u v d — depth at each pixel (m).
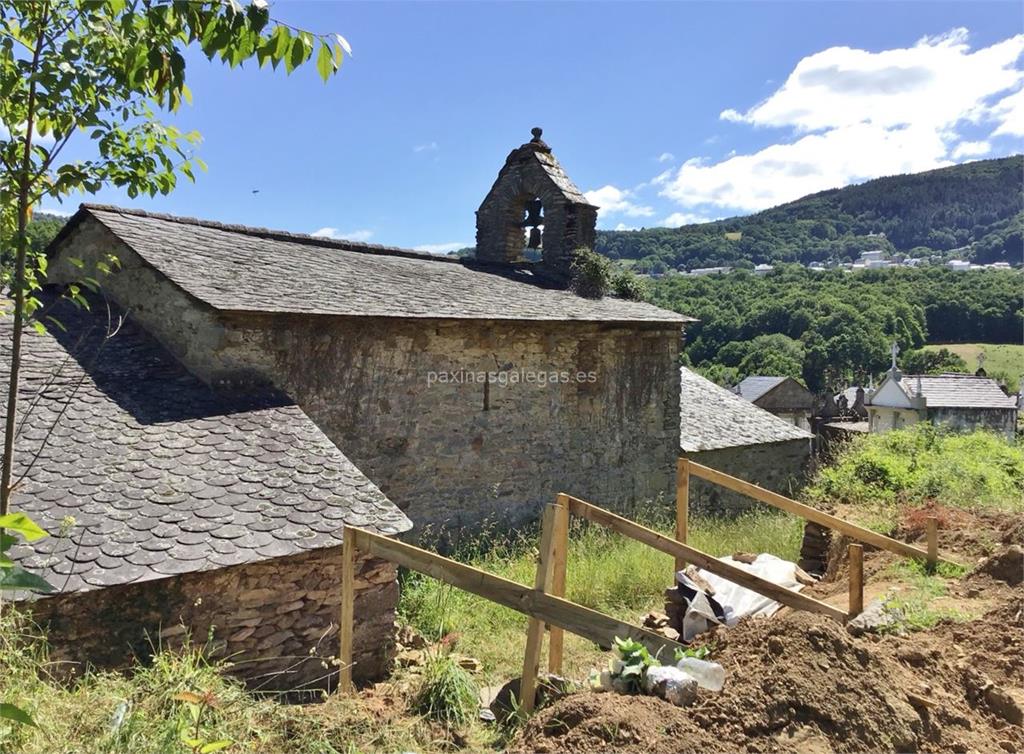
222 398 7.18
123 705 3.30
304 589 5.24
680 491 6.50
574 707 3.47
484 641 6.33
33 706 3.21
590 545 9.16
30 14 2.72
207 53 2.61
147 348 7.85
